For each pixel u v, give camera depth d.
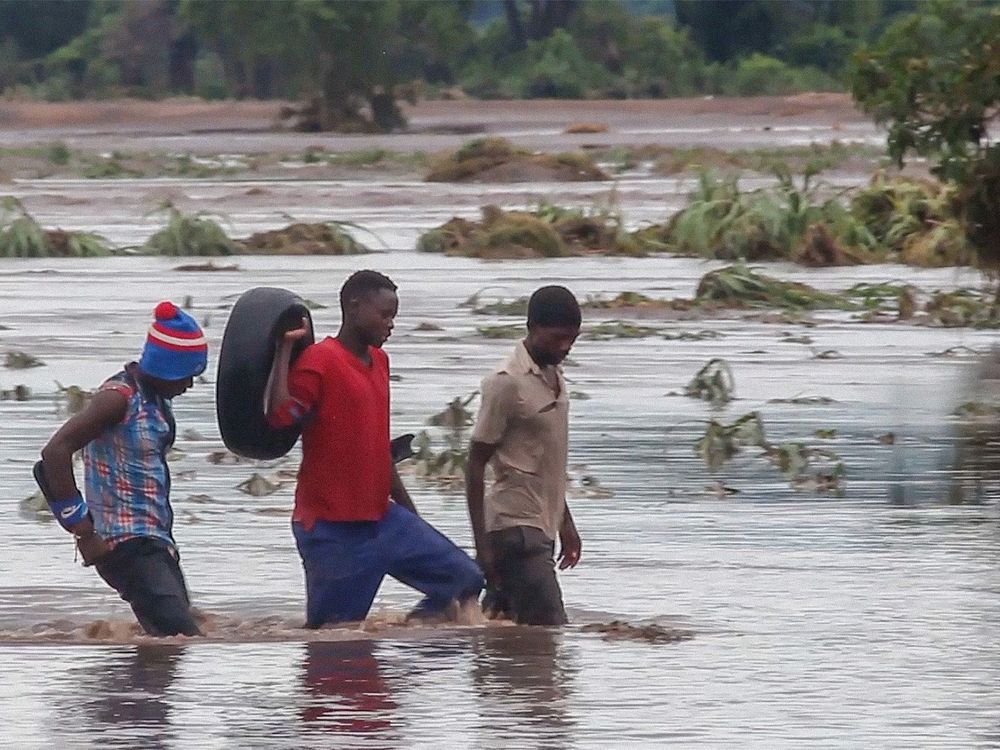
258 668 26.62
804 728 23.61
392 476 29.89
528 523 29.62
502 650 27.66
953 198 76.19
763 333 76.50
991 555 34.41
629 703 24.77
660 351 69.69
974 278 96.88
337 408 28.98
